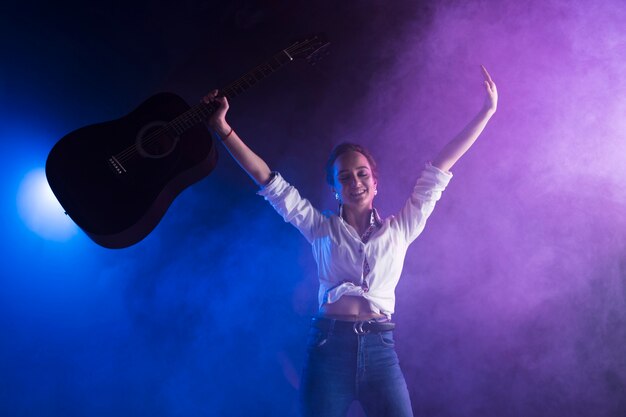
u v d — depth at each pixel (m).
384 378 2.63
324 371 2.63
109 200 2.70
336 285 2.79
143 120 2.88
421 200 2.93
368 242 2.81
